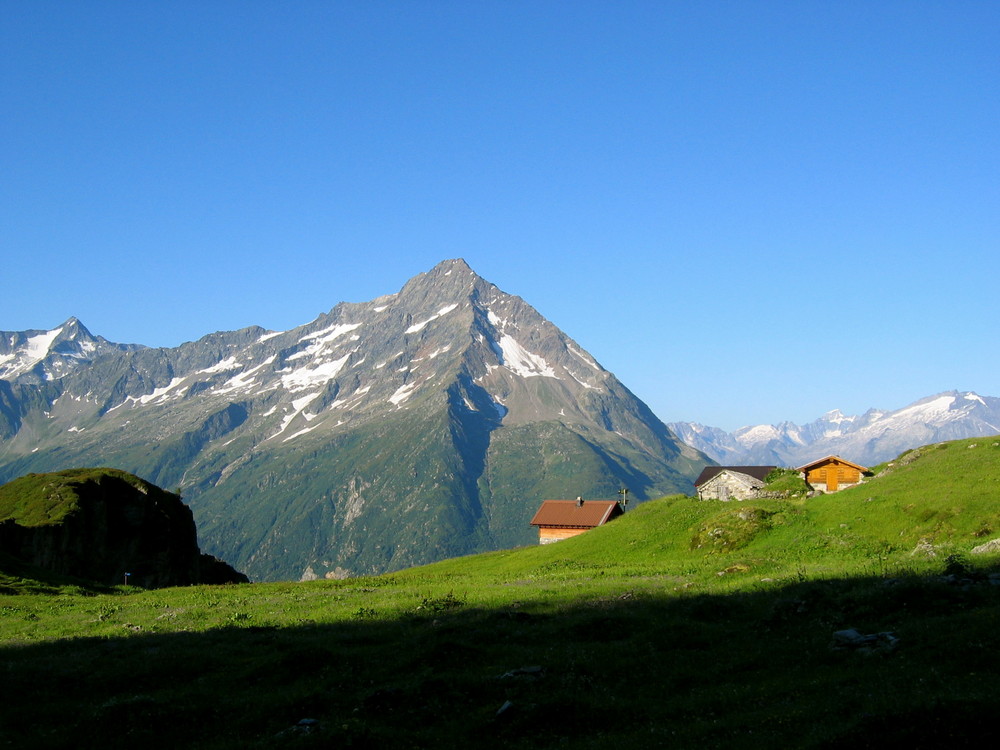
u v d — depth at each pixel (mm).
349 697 30594
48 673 36500
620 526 87438
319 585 75688
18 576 75438
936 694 22625
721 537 71000
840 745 20375
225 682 34375
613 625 39625
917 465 81562
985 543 48938
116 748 27062
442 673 32938
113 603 63938
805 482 100750
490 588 59688
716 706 26344
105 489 117812
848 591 39688
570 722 26016
